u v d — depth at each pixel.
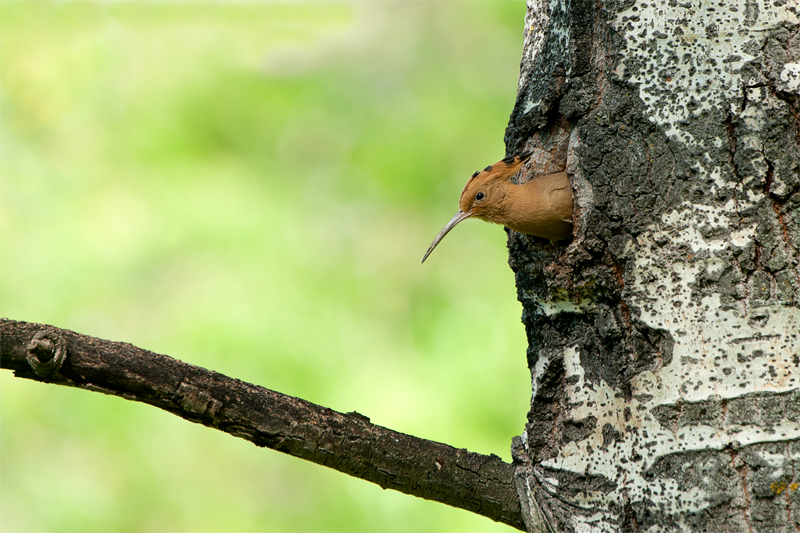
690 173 5.65
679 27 5.77
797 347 5.34
